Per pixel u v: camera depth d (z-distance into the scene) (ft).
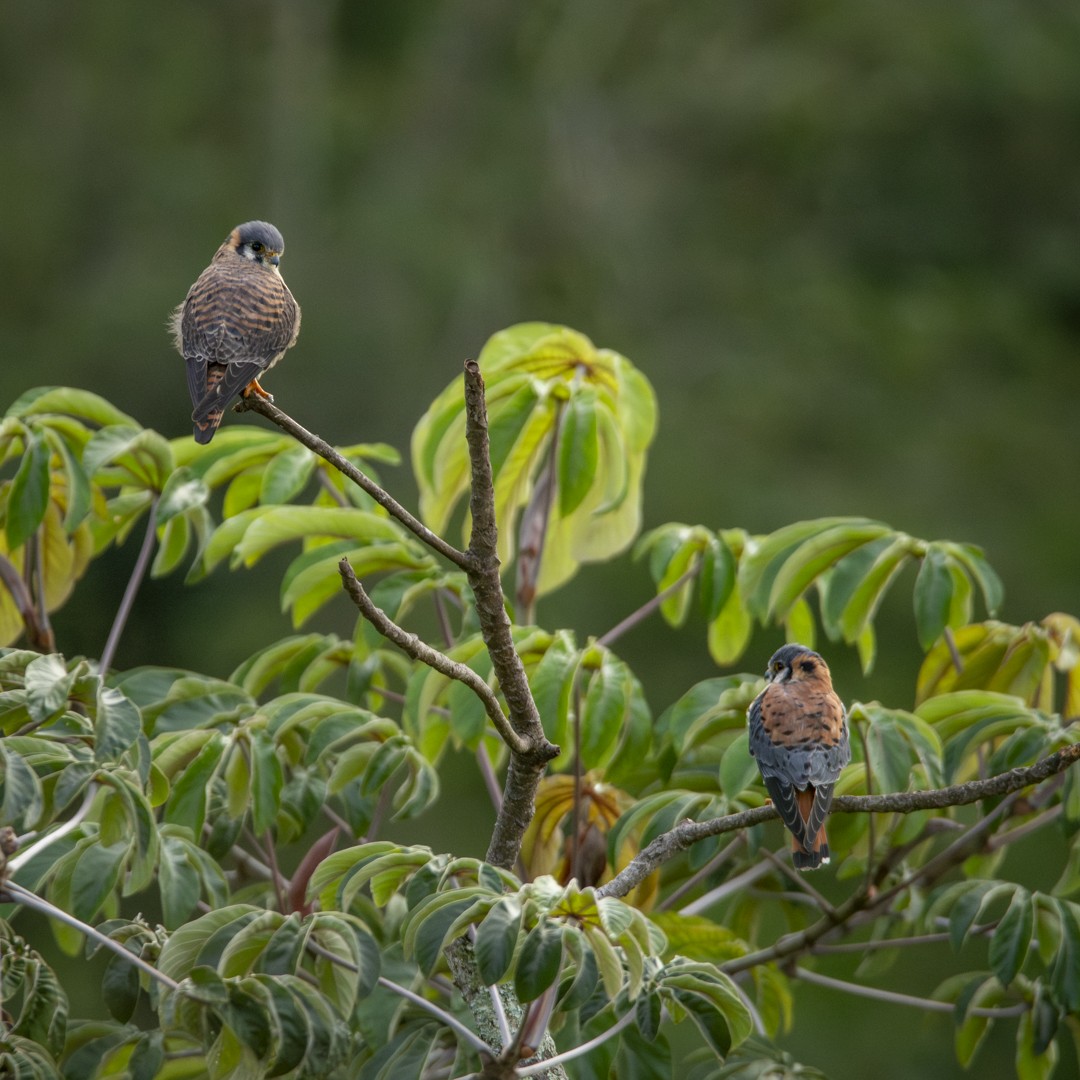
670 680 69.82
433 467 28.99
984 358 91.76
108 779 20.93
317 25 105.19
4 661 22.08
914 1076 51.52
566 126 102.58
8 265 90.53
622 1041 24.38
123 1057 23.79
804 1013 52.60
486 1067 20.25
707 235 98.53
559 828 28.30
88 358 84.99
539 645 25.90
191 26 101.86
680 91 102.78
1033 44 99.91
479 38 106.11
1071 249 98.63
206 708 26.66
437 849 63.21
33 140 95.71
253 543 27.12
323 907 23.82
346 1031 22.34
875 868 27.37
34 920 54.13
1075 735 25.59
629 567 73.51
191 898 22.95
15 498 26.02
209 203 94.38
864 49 100.94
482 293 91.04
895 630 70.79
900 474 83.30
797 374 87.92
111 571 76.18
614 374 29.76
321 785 27.58
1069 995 23.88
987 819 26.32
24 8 99.25
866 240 98.63
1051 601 77.66
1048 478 85.05
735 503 78.23
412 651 20.12
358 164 99.25
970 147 100.37
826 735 24.61
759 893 29.78
